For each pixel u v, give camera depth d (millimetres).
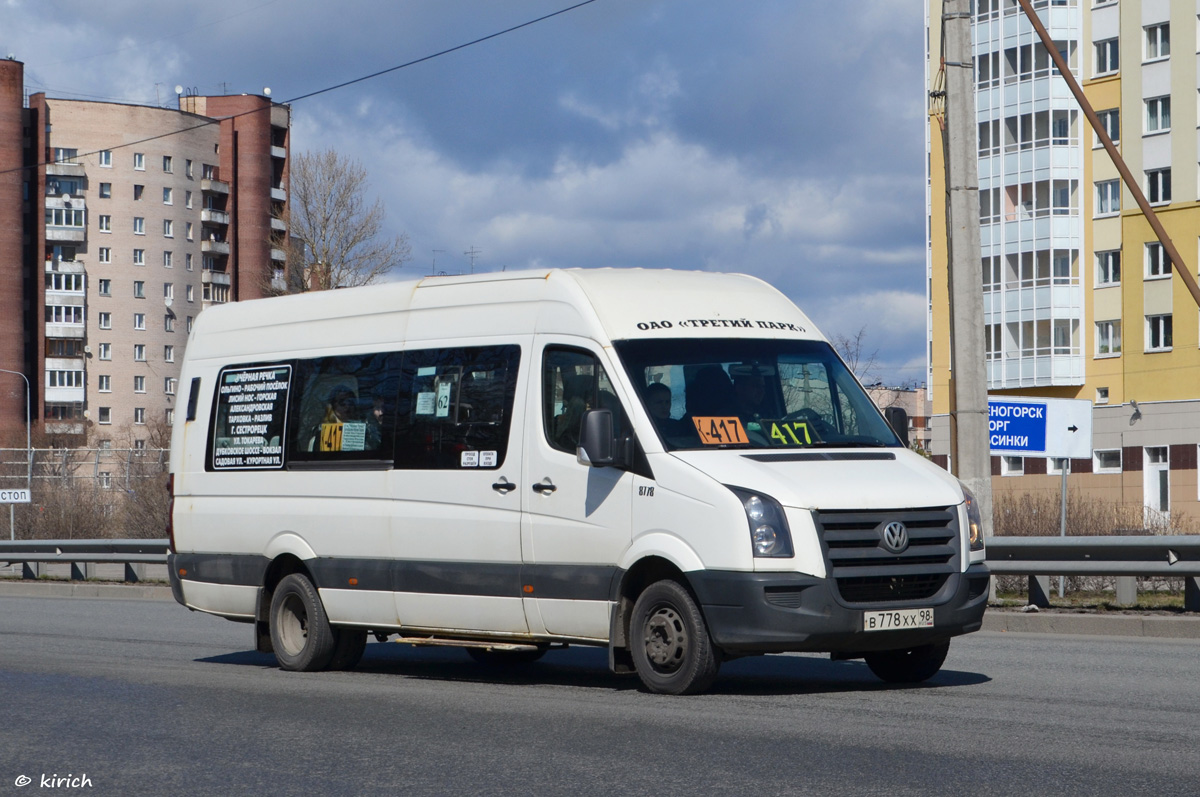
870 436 9891
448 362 10789
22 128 102500
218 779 6883
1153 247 56375
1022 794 6156
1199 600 14875
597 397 9734
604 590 9555
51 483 40469
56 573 27781
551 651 13375
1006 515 27578
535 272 10438
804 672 10805
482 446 10383
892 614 8906
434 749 7539
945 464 63094
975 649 12805
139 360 106625
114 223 105375
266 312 12469
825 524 8844
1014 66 60562
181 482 12875
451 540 10492
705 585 8930
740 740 7590
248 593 12133
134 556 24469
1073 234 59125
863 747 7340
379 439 11148
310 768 7102
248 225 109812
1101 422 57344
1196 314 54906
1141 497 55594
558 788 6453
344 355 11617
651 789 6383
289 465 11859
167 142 107250
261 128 110188
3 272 96875
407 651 13664
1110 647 13008
